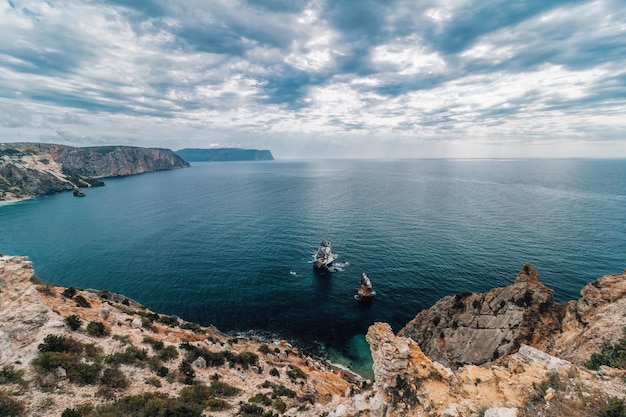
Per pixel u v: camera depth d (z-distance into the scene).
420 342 44.81
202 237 107.69
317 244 98.69
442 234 99.88
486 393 15.60
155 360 29.97
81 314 33.00
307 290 70.69
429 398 16.56
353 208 146.25
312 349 53.06
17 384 20.78
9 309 25.41
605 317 25.78
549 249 81.44
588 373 15.32
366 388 24.83
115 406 21.42
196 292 70.06
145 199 191.38
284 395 31.53
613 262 72.12
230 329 57.66
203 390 27.73
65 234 113.56
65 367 23.48
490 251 82.69
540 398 14.08
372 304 64.06
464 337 39.47
